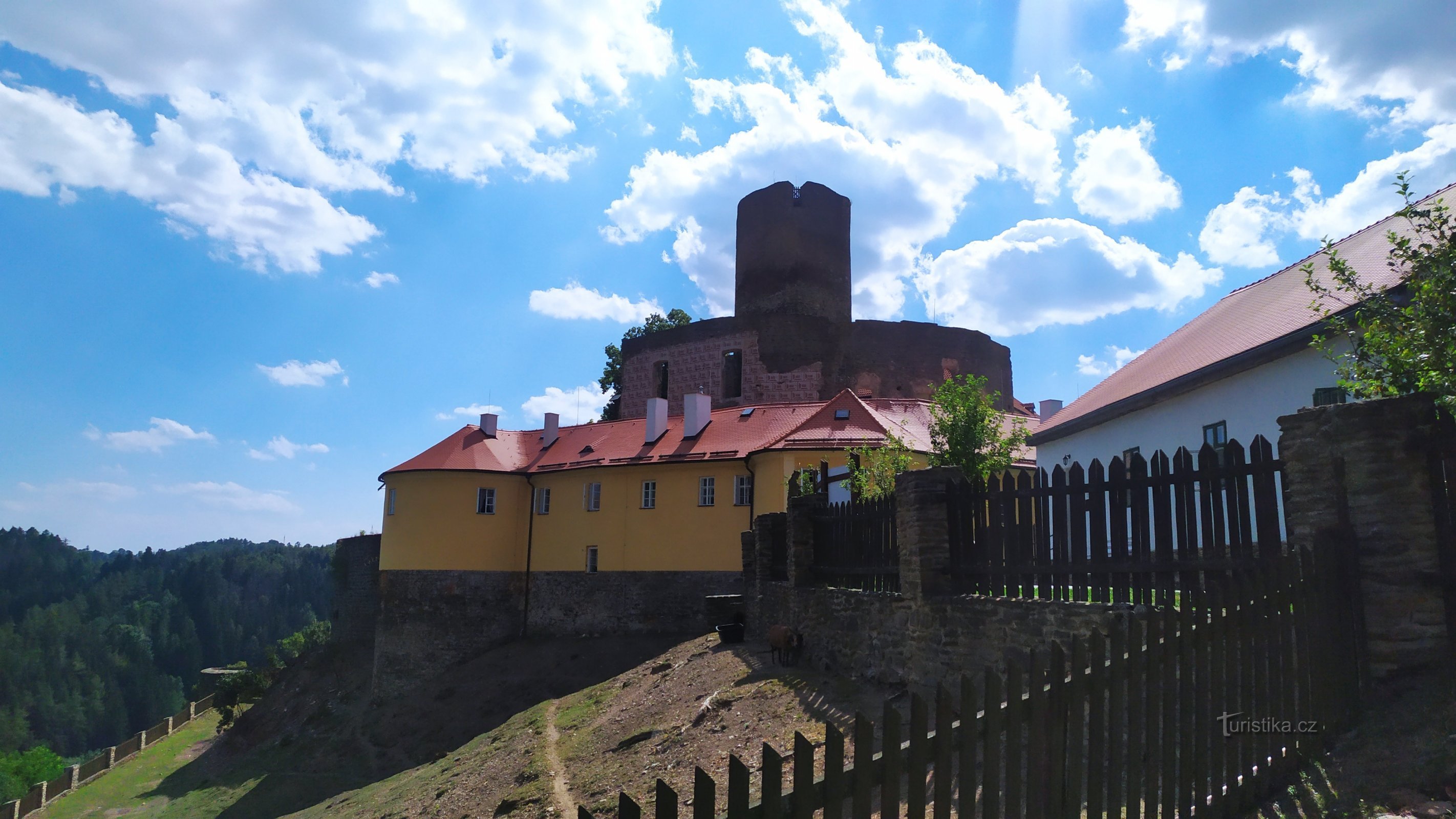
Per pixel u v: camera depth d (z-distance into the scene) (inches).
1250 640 228.8
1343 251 651.5
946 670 447.2
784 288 1972.2
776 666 669.3
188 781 1571.1
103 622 4389.8
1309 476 275.1
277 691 1891.0
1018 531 408.5
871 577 587.5
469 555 1544.0
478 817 585.0
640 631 1386.6
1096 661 192.9
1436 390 282.0
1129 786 194.9
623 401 2114.9
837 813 157.0
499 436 1695.4
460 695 1384.1
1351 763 231.3
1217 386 647.1
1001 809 190.9
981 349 2012.8
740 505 1330.0
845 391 1370.6
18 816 1456.7
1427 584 253.3
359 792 1008.2
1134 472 340.5
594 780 551.8
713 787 150.7
